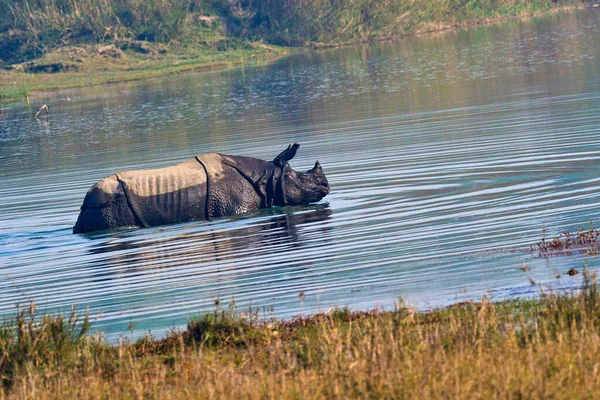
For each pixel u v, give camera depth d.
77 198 85.94
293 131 116.19
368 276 50.88
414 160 87.25
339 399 31.39
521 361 32.62
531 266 48.19
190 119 142.00
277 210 72.50
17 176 103.06
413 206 68.62
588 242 51.34
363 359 33.81
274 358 36.66
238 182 72.69
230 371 35.53
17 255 66.38
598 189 66.38
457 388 30.17
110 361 39.25
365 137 105.00
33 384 35.72
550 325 36.62
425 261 52.59
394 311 40.78
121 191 71.12
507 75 153.12
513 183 72.25
